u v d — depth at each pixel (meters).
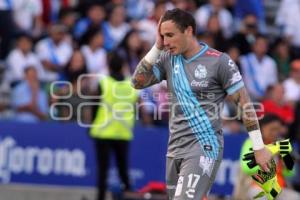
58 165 37.44
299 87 41.97
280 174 28.72
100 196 34.84
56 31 41.97
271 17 51.19
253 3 47.88
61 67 40.41
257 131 20.34
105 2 45.78
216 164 20.59
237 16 47.69
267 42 44.34
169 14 20.31
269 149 21.06
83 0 45.19
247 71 42.59
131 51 40.72
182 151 20.66
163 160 37.25
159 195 34.22
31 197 37.12
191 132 20.56
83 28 43.69
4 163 37.44
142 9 46.69
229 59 20.44
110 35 43.31
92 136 34.53
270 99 38.47
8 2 44.25
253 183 26.19
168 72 20.91
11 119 38.53
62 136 37.41
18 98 39.00
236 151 37.09
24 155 37.47
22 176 37.44
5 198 37.09
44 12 45.66
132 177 37.31
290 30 48.06
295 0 48.66
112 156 36.97
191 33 20.44
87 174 37.41
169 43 20.30
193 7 46.00
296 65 42.00
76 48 42.38
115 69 33.69
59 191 37.25
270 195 21.66
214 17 42.84
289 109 38.62
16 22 44.38
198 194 20.23
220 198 37.09
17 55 41.00
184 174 20.41
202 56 20.52
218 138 20.59
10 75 41.03
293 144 37.03
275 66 43.50
